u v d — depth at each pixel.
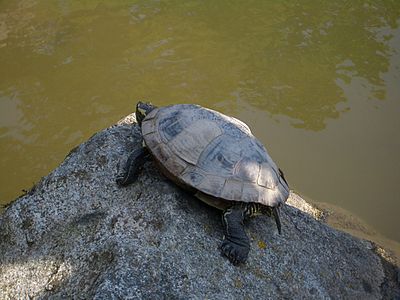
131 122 0.95
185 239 0.76
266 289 0.76
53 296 0.72
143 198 0.80
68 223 0.80
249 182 0.75
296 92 1.42
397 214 1.14
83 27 1.67
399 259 0.99
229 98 1.39
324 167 1.23
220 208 0.76
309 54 1.57
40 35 1.63
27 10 1.76
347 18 1.76
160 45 1.59
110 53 1.55
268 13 1.78
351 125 1.33
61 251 0.77
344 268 0.87
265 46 1.60
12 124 1.32
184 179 0.75
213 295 0.72
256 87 1.44
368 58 1.56
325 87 1.44
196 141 0.77
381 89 1.44
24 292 0.75
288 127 1.32
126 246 0.73
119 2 1.82
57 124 1.32
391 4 1.85
